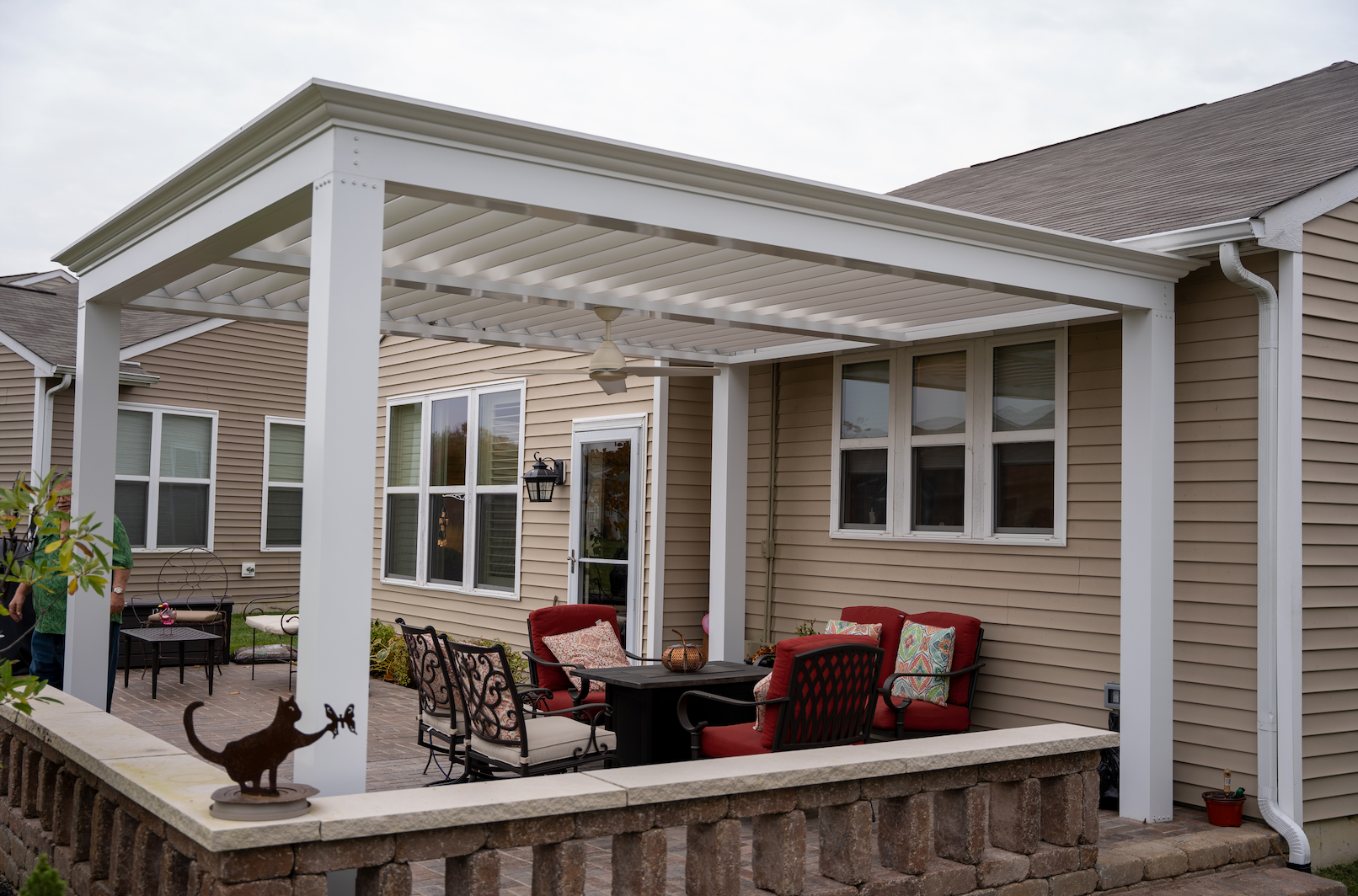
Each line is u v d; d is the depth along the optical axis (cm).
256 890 282
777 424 853
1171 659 552
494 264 536
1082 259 531
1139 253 539
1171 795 545
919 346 745
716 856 356
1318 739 543
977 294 593
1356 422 568
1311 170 591
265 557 1505
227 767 288
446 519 1108
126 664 922
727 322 651
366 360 346
